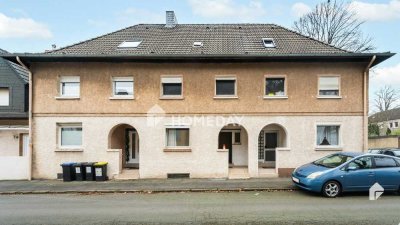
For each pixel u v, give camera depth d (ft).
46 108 45.68
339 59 44.88
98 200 32.48
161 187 38.04
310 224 23.52
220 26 59.57
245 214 26.35
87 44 49.47
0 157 44.93
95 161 45.37
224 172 45.09
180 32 55.83
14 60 44.55
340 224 23.47
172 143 46.96
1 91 53.52
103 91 45.85
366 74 45.44
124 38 52.29
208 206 29.27
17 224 24.25
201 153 45.44
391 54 42.86
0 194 36.04
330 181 32.65
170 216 25.96
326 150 45.32
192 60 45.16
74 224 24.12
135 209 28.40
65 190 36.96
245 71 45.88
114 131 48.06
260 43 49.78
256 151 45.44
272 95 46.11
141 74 45.93
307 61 45.50
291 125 45.57
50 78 45.88
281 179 42.88
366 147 45.19
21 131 51.80
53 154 45.47
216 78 45.98
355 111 45.65
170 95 46.29
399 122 169.48
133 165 53.31
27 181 43.39
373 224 23.44
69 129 46.96
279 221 24.29
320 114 45.65
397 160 33.99
